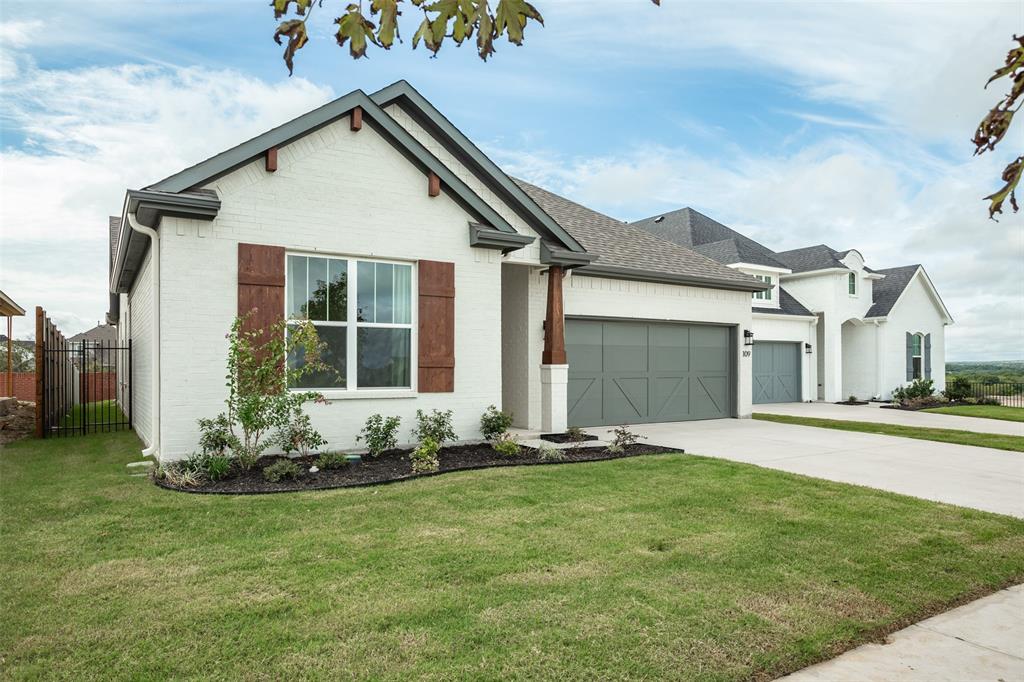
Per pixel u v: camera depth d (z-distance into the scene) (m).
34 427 12.24
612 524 5.60
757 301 22.89
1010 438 12.61
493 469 7.97
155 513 5.67
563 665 3.11
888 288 26.22
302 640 3.33
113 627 3.46
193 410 7.68
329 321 8.78
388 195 9.13
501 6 2.38
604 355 13.45
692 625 3.59
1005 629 3.78
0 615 3.60
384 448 8.48
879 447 11.09
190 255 7.69
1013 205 1.85
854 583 4.36
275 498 6.23
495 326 10.13
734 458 9.59
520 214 11.28
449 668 3.06
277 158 8.25
